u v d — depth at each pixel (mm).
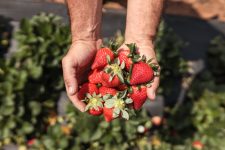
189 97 1865
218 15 2148
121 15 1949
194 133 1796
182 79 1896
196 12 2129
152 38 920
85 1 846
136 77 794
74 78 821
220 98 1858
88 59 853
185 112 1810
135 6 906
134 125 1715
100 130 1702
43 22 1794
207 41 2023
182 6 2143
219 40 2004
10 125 1664
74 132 1722
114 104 775
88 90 813
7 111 1657
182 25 2031
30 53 1740
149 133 1773
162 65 1843
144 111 1749
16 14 1866
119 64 785
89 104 802
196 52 1976
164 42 1865
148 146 1721
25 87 1710
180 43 1903
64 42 1779
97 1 859
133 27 909
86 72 858
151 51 903
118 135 1703
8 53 1783
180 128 1778
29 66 1731
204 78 1917
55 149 1664
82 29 859
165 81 1846
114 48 818
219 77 1969
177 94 1860
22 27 1771
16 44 1788
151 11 904
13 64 1731
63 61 829
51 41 1763
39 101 1745
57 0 1944
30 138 1715
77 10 851
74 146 1687
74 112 1722
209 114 1815
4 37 1793
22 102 1688
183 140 1767
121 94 782
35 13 1889
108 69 777
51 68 1766
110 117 795
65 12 1915
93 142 1709
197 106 1824
